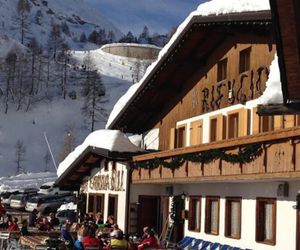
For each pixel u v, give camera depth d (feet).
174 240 69.46
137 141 87.97
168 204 74.79
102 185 89.25
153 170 68.95
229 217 57.77
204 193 63.77
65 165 100.22
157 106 80.69
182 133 75.00
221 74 66.74
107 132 79.87
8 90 444.14
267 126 56.08
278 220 48.16
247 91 59.98
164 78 74.02
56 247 56.95
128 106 80.59
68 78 485.56
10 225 79.10
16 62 467.93
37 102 441.68
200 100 70.23
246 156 46.26
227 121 63.05
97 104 444.96
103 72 514.68
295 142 39.37
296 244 44.98
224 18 57.98
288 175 40.06
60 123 424.46
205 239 62.28
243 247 53.88
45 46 617.62
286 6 25.90
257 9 54.29
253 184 52.95
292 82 29.76
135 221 77.36
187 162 58.90
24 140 395.96
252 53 59.72
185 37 65.36
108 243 58.18
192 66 70.69
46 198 147.23
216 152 51.80
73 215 112.57
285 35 27.30
